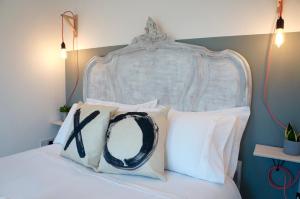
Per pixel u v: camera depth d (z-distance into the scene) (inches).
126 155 55.0
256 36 64.9
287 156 54.6
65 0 106.0
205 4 72.1
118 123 60.6
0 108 89.8
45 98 104.2
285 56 61.5
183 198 45.4
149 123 58.2
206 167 54.5
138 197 45.4
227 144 60.9
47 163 62.9
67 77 110.0
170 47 76.7
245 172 68.0
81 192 47.1
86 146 60.6
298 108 60.7
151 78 81.3
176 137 60.6
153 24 78.7
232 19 68.2
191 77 73.5
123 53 87.3
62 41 108.4
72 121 68.1
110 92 92.0
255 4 64.7
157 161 54.6
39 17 99.7
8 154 93.1
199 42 73.7
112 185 51.1
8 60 90.8
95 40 98.6
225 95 68.5
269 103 64.1
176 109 76.4
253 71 65.7
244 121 64.5
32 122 100.3
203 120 61.4
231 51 66.8
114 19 92.0
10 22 90.4
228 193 51.7
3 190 47.1
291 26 60.5
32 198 44.0
